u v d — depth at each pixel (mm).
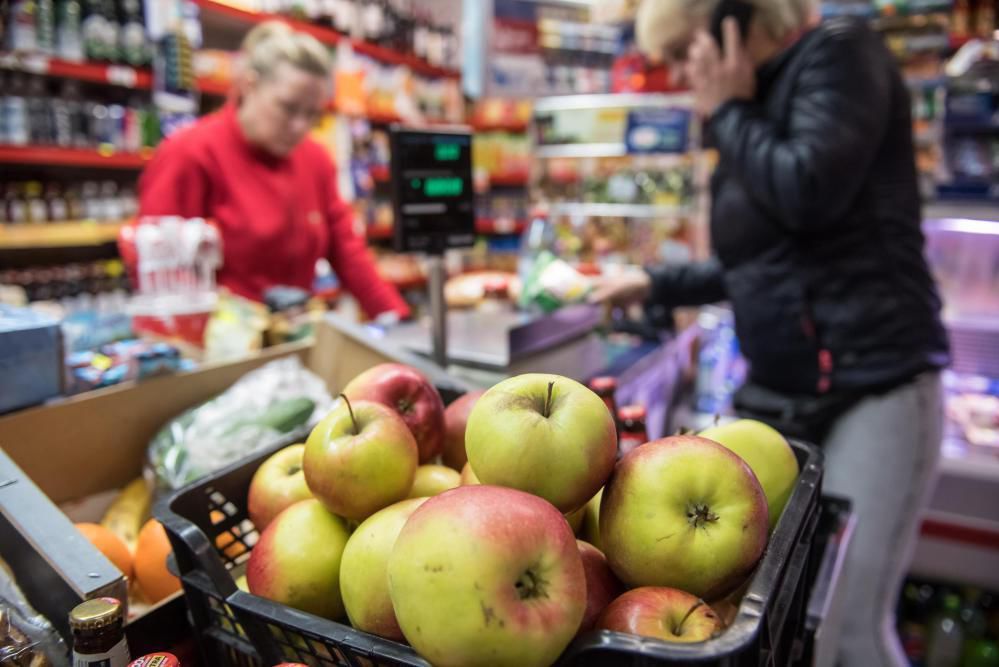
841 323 1515
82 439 1018
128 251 1774
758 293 1612
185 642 691
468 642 458
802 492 667
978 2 3340
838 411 1585
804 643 755
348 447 634
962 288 2500
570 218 3844
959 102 2842
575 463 565
